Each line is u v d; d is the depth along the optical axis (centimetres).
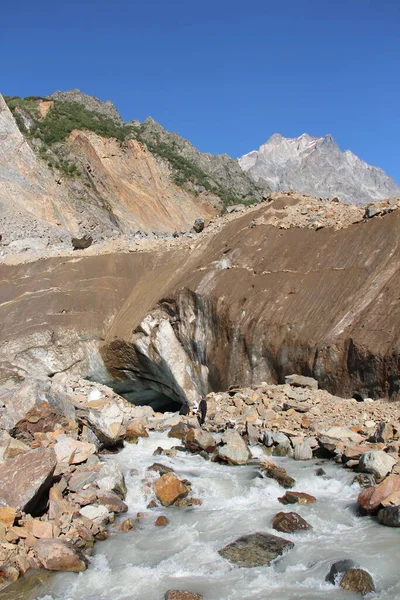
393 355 1434
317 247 2083
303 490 1022
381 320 1567
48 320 2831
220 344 2108
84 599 704
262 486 1035
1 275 3303
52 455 912
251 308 2025
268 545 818
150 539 855
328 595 694
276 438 1273
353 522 887
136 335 2481
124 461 1170
